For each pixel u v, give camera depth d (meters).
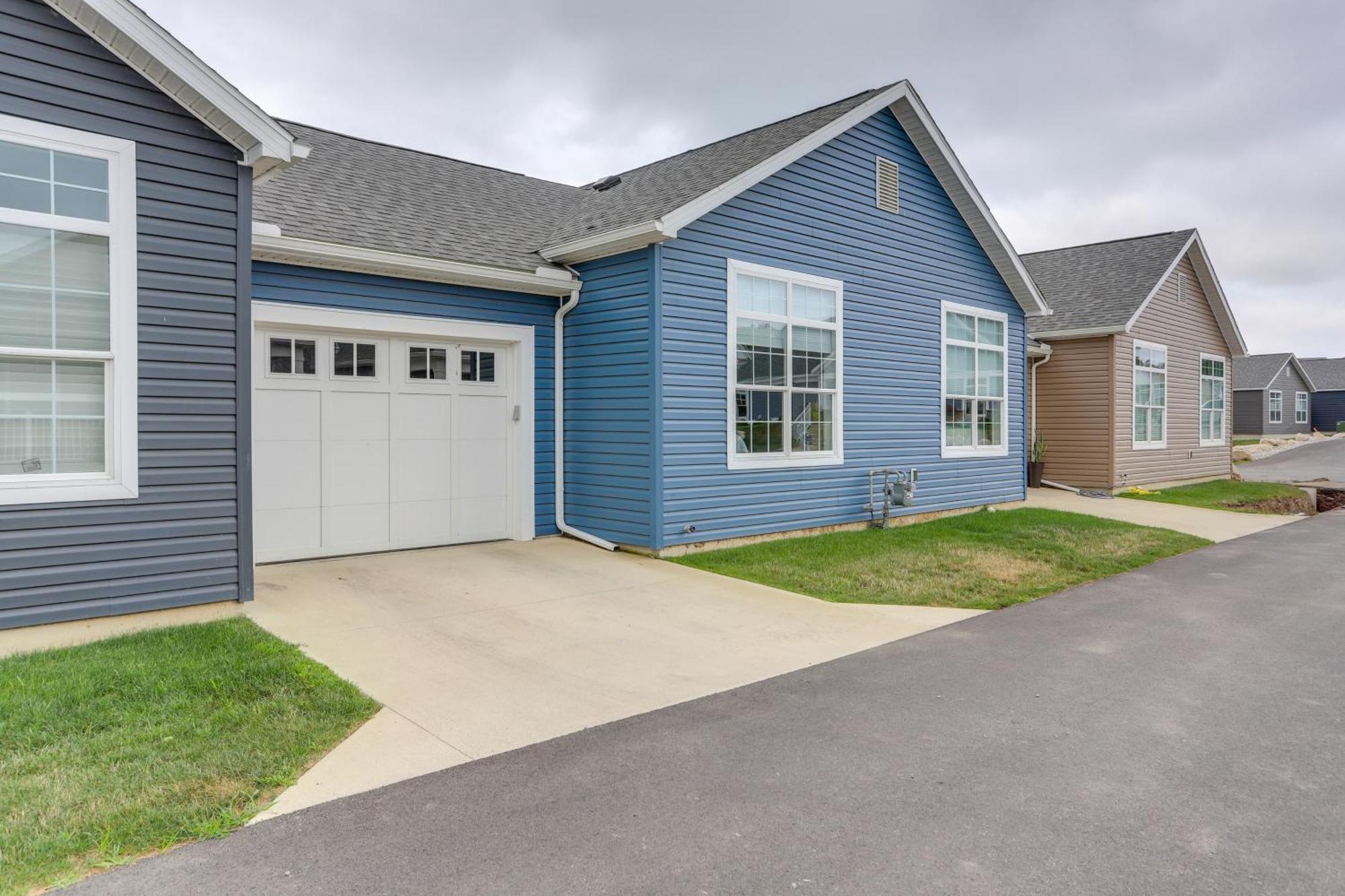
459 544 8.76
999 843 2.98
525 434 9.09
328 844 2.90
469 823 3.08
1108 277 17.83
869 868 2.79
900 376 11.52
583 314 9.13
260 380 7.36
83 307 5.14
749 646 5.71
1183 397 18.91
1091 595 7.65
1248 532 12.12
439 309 8.34
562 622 6.09
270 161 5.68
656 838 2.99
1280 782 3.55
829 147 10.24
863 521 10.92
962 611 6.96
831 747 3.91
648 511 8.41
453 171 11.65
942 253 12.27
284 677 4.51
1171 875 2.76
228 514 5.70
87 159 5.11
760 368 9.45
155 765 3.43
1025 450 14.27
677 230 8.05
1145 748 3.94
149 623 5.33
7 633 4.82
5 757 3.44
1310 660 5.50
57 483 5.00
